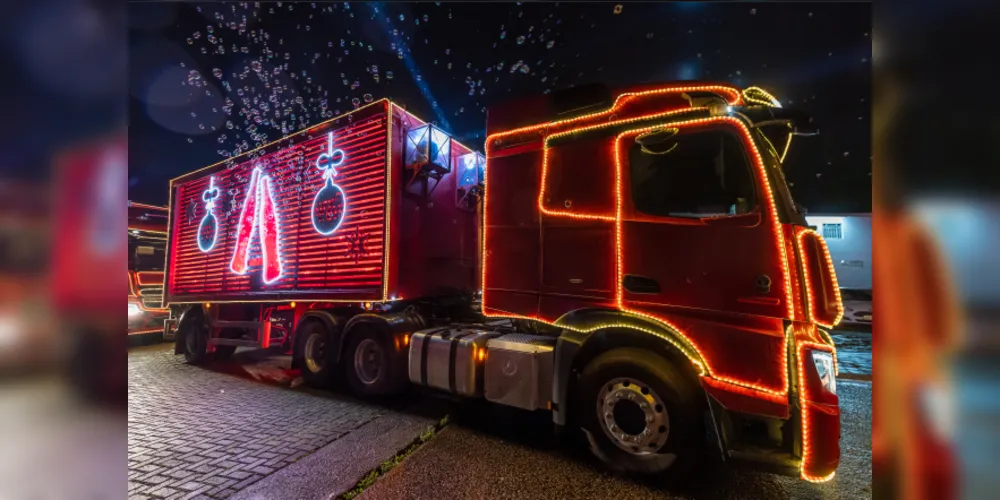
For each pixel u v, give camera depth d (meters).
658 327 2.79
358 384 4.57
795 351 2.47
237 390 5.05
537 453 3.24
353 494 2.63
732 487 2.76
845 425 3.90
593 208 3.16
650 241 2.92
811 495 2.69
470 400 3.79
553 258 3.30
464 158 5.42
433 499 2.58
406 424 3.83
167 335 7.36
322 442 3.41
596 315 3.02
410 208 4.76
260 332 5.84
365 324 4.56
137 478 2.82
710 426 2.71
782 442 2.53
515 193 3.53
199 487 2.71
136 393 4.93
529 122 3.53
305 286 5.12
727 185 2.86
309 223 5.16
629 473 2.86
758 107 2.75
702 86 2.93
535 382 3.25
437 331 4.08
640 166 3.05
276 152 5.61
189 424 3.84
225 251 6.23
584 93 3.30
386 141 4.53
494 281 3.55
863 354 7.51
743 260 2.63
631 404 2.83
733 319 2.62
